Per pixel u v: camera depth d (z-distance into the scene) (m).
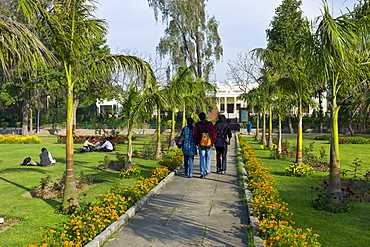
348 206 6.43
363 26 6.49
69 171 6.52
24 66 5.78
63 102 40.72
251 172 9.55
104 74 8.20
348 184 8.62
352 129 36.56
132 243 4.86
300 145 10.95
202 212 6.42
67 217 6.11
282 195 7.71
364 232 5.20
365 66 6.86
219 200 7.34
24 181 9.99
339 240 4.87
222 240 4.94
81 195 7.80
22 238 5.00
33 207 6.87
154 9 28.36
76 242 4.57
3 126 48.12
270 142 19.55
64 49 6.51
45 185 8.41
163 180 9.22
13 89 33.34
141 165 12.98
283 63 11.38
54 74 27.91
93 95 34.22
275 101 15.60
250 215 5.86
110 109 50.81
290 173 10.32
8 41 4.98
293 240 4.21
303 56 6.88
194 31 29.16
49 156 13.43
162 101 10.74
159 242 4.89
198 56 30.30
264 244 4.46
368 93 6.42
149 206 6.88
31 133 38.41
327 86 7.81
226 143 10.80
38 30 6.86
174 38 28.44
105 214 5.45
